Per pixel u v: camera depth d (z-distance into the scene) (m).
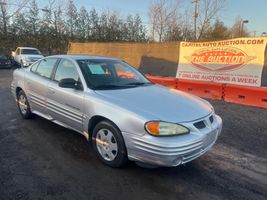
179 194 3.40
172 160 3.42
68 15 39.22
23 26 35.84
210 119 4.00
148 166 3.66
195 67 11.55
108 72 4.89
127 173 3.85
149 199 3.28
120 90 4.39
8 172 3.81
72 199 3.23
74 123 4.55
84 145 4.78
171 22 34.38
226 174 3.93
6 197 3.24
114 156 3.91
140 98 4.06
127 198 3.28
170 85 10.73
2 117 6.39
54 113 5.02
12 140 4.98
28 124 5.85
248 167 4.16
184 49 11.94
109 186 3.52
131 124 3.60
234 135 5.62
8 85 12.13
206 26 32.22
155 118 3.50
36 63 5.93
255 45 9.59
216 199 3.32
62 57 5.21
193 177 3.81
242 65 10.00
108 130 3.93
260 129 6.08
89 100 4.17
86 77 4.54
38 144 4.80
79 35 40.12
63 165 4.05
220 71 10.69
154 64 15.44
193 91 10.04
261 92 8.24
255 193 3.47
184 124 3.55
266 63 9.71
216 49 10.77
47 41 37.16
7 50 33.75
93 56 5.39
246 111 7.78
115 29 41.31
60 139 5.04
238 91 8.81
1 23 33.75
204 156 4.51
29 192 3.35
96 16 41.16
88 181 3.63
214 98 9.51
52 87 4.98
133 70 5.43
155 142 3.40
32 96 5.69
